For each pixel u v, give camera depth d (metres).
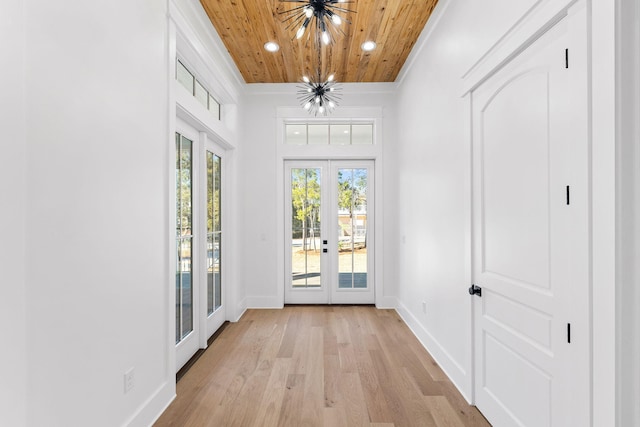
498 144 1.86
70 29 1.34
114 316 1.61
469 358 2.16
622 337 1.08
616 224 1.09
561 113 1.36
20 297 1.11
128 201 1.74
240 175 4.20
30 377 1.15
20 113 1.12
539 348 1.51
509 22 1.68
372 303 4.55
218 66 3.23
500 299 1.84
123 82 1.69
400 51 3.47
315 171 4.57
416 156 3.42
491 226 1.93
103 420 1.53
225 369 2.65
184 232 2.81
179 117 2.68
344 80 4.29
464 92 2.21
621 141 1.08
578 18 1.25
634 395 1.07
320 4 2.06
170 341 2.17
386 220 4.39
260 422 1.96
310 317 4.02
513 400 1.71
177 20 2.29
